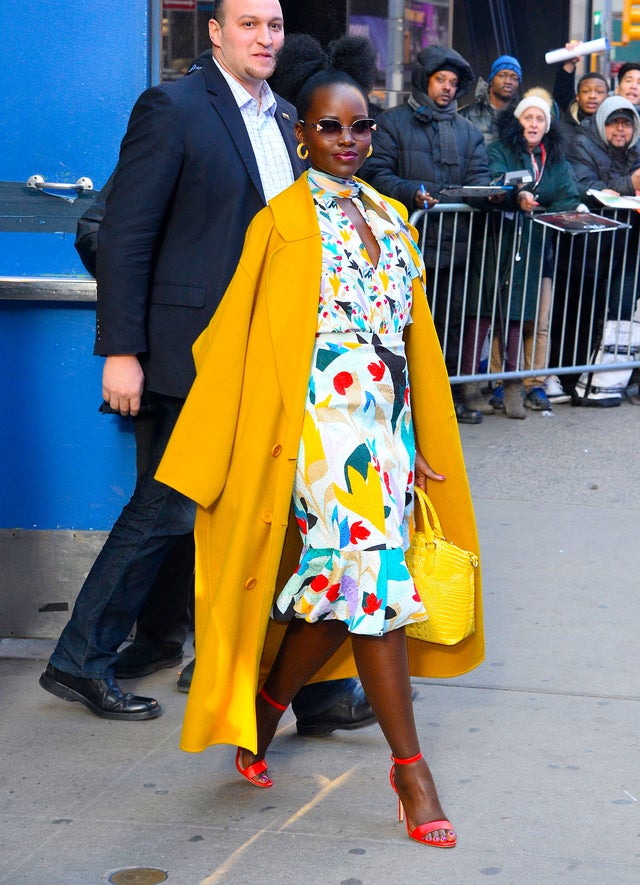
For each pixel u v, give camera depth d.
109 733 3.88
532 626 4.85
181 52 7.15
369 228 3.26
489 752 3.75
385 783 3.54
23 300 4.31
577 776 3.58
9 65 4.32
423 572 3.37
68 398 4.41
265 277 3.20
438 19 9.78
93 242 3.97
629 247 8.77
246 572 3.24
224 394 3.26
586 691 4.23
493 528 6.13
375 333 3.18
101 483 4.47
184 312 3.82
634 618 4.94
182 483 3.29
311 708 3.84
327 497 3.15
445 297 8.10
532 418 8.53
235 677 3.27
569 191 8.38
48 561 4.54
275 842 3.18
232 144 3.81
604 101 8.76
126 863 3.07
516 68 8.55
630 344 8.84
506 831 3.24
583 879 3.00
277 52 3.82
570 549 5.82
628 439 7.92
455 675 3.64
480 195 7.43
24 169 4.36
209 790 3.49
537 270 8.34
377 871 3.04
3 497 4.51
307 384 3.15
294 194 3.24
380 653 3.17
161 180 3.72
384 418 3.21
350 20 9.09
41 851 3.13
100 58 4.30
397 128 7.74
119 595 3.97
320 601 3.19
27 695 4.18
